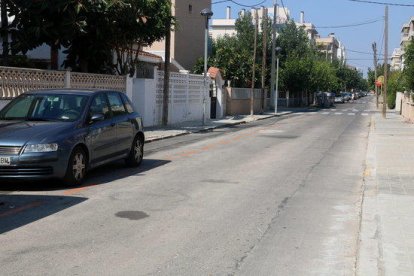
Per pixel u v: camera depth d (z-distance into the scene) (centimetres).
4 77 1460
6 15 1833
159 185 1035
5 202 850
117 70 2234
